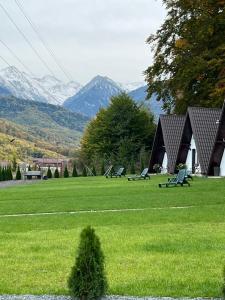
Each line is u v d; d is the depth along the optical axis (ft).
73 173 248.52
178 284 31.40
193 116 164.66
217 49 156.35
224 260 37.68
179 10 170.40
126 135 248.52
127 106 249.14
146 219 60.64
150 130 248.52
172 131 185.78
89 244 26.89
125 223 57.88
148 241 45.29
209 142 161.58
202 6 159.43
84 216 65.62
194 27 160.76
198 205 74.18
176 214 64.34
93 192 106.32
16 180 235.20
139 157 238.27
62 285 31.55
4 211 74.59
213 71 159.02
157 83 179.52
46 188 133.28
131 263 37.14
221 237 46.85
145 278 32.91
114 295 29.07
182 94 169.68
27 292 30.04
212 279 32.45
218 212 65.46
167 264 36.70
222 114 147.64
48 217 66.03
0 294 29.60
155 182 138.10
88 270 26.58
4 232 53.67
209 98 168.14
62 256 40.11
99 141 252.42
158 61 177.17
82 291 26.40
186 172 118.01
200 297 28.71
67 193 107.14
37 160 436.76
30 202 87.86
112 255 39.83
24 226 57.98
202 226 53.98
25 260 38.81
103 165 240.94
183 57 165.78
